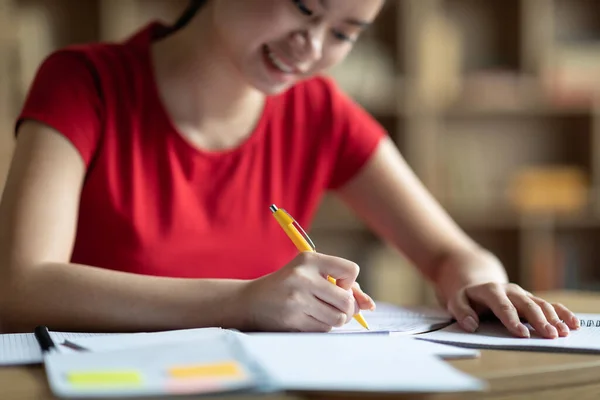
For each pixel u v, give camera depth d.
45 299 0.89
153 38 1.33
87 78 1.19
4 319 0.91
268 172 1.34
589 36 3.19
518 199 3.12
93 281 0.89
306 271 0.83
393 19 3.11
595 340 0.80
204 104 1.26
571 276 3.15
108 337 0.75
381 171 1.37
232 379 0.56
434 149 3.20
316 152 1.39
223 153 1.29
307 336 0.71
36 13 2.66
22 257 0.94
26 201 1.01
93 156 1.19
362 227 3.04
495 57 3.25
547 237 3.16
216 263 1.28
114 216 1.20
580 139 3.34
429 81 3.04
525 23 3.11
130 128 1.22
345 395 0.56
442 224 1.30
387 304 1.13
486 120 3.34
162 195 1.24
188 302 0.85
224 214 1.29
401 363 0.61
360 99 2.98
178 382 0.55
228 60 1.23
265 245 1.33
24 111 1.12
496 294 0.91
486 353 0.73
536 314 0.85
